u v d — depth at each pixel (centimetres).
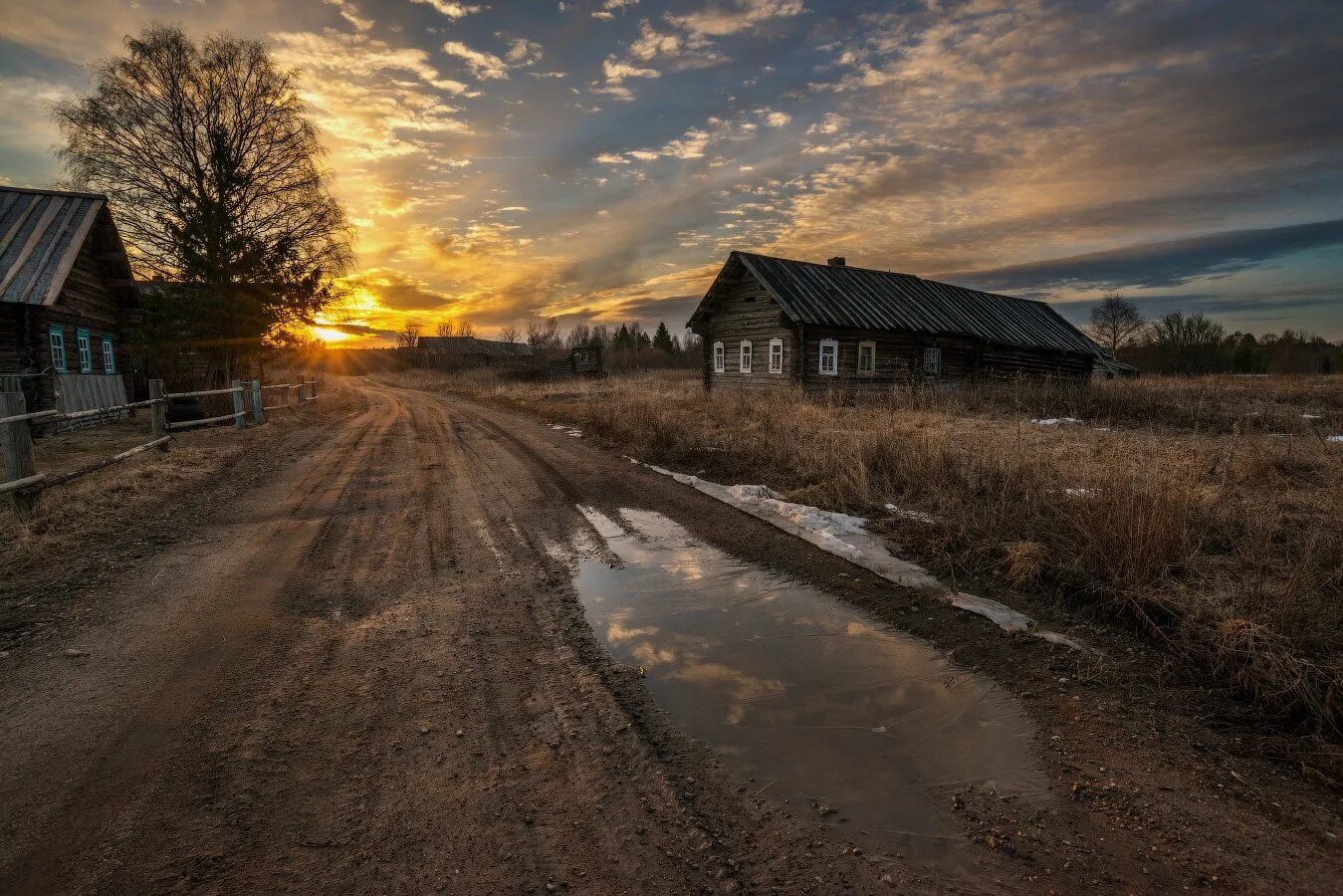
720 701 334
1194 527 539
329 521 684
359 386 4550
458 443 1294
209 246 2080
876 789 264
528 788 263
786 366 2048
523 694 338
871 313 2159
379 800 255
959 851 230
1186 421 1338
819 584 504
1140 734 302
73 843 232
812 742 299
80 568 525
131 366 2162
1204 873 218
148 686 345
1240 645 351
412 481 901
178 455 1029
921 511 668
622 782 268
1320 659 331
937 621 432
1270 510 571
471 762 281
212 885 212
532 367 4491
